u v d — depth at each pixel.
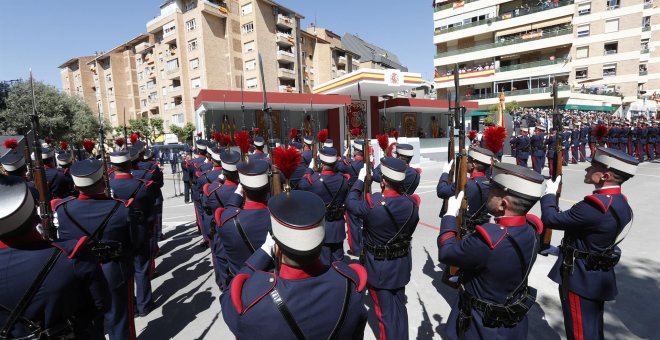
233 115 16.44
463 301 2.20
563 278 2.75
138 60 48.06
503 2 38.38
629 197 8.68
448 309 3.84
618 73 37.16
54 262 1.65
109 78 50.62
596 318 2.64
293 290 1.34
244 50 42.12
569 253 2.71
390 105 21.33
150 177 5.82
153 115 47.22
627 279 4.27
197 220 7.29
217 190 4.05
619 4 36.44
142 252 3.96
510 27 37.78
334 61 55.94
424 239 6.18
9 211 1.52
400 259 2.98
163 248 6.31
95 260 1.87
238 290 1.43
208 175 5.71
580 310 2.65
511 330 2.04
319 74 51.88
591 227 2.52
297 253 1.30
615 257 2.52
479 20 39.59
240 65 41.75
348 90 19.64
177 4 39.47
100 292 1.87
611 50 37.59
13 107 21.20
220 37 40.25
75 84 55.25
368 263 3.05
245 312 1.36
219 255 3.91
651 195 8.82
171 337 3.52
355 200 3.29
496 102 38.09
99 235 2.82
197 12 38.22
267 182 2.59
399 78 18.59
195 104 16.47
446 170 3.89
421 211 8.32
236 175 3.94
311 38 50.78
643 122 16.41
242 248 2.59
